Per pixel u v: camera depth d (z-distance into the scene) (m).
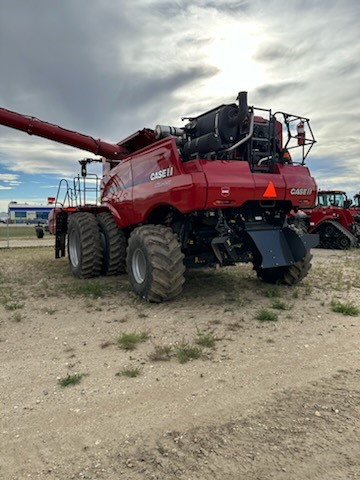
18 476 2.21
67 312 5.54
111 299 6.20
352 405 2.93
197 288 6.80
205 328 4.73
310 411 2.85
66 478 2.18
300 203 6.07
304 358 3.82
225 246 5.78
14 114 8.66
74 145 8.92
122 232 7.88
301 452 2.38
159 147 5.94
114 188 7.50
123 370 3.56
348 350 4.02
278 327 4.74
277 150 6.41
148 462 2.30
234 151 5.98
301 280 7.09
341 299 6.02
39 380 3.40
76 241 8.24
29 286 7.34
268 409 2.88
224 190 5.30
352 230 15.72
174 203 5.53
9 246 16.80
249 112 5.73
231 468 2.24
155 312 5.43
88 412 2.86
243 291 6.56
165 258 5.56
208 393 3.12
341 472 2.21
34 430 2.64
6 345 4.27
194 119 6.15
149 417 2.79
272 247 5.98
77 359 3.85
